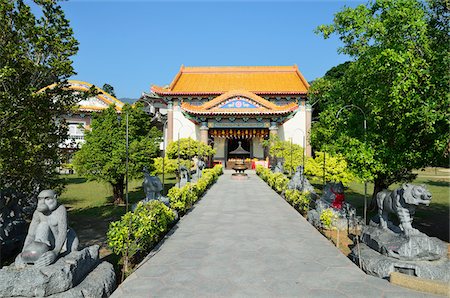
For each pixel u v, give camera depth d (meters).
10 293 6.04
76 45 9.39
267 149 45.44
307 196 16.16
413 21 9.30
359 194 23.66
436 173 42.41
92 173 16.81
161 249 10.05
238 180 33.59
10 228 10.44
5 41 8.20
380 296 6.80
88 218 15.15
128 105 19.39
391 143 11.34
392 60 9.14
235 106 42.59
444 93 8.95
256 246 10.40
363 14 11.42
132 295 6.84
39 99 8.95
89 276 6.99
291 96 47.88
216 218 14.84
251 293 6.96
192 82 51.72
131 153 16.91
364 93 12.80
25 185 10.22
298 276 7.89
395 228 9.17
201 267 8.47
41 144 9.16
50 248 6.72
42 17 9.04
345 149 12.16
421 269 7.57
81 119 42.72
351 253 9.36
